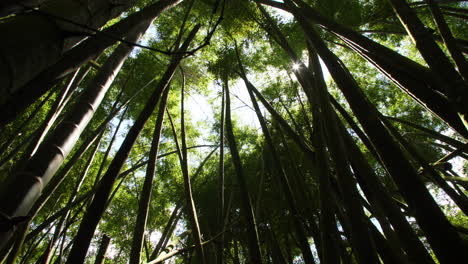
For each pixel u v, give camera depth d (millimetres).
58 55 1265
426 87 1818
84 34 1292
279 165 3154
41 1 1401
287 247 4352
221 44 5137
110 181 1651
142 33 2420
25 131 4566
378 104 6398
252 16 4199
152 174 2469
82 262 1383
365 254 1422
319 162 2035
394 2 1885
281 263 3332
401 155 1462
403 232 1499
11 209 1191
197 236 2551
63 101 3000
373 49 2014
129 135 1880
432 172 2436
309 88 2730
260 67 5574
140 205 2346
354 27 4535
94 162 5711
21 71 1060
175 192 6188
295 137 2992
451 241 1199
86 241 1441
